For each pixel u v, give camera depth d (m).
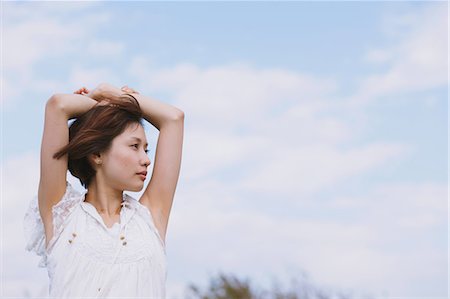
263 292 7.99
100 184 3.60
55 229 3.53
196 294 7.88
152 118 3.75
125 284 3.44
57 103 3.53
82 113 3.61
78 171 3.64
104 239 3.49
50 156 3.52
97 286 3.42
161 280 3.55
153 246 3.55
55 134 3.53
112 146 3.55
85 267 3.44
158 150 3.73
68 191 3.59
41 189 3.56
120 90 3.73
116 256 3.47
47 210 3.56
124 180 3.55
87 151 3.53
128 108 3.60
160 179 3.70
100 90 3.72
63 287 3.42
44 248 3.60
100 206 3.61
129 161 3.55
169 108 3.75
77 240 3.48
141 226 3.58
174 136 3.73
